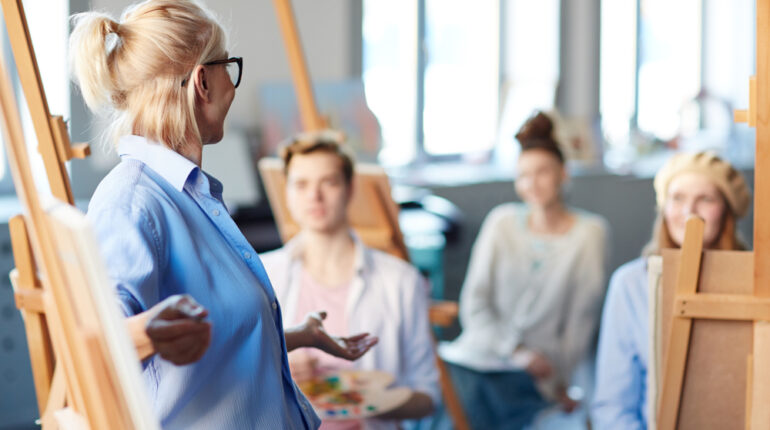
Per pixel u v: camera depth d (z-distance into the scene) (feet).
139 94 4.00
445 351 10.51
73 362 3.36
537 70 18.51
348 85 14.84
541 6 18.43
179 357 3.26
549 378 10.05
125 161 3.98
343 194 6.88
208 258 3.91
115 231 3.69
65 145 4.93
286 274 6.96
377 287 6.91
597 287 10.33
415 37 16.89
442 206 14.29
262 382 3.97
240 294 3.92
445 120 17.58
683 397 5.02
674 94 20.42
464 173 16.87
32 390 11.73
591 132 18.37
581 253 10.30
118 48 3.98
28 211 3.26
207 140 4.22
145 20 3.99
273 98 14.10
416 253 12.99
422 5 16.88
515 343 10.26
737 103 21.31
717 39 21.04
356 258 6.95
